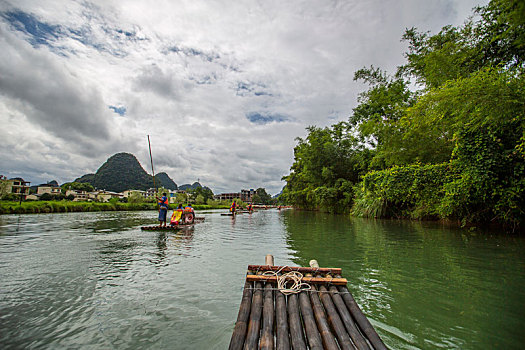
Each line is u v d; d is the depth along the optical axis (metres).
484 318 3.12
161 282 4.36
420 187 12.49
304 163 33.62
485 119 8.17
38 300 3.63
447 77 12.07
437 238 8.84
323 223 15.48
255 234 10.43
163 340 2.66
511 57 10.98
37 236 9.47
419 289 4.05
